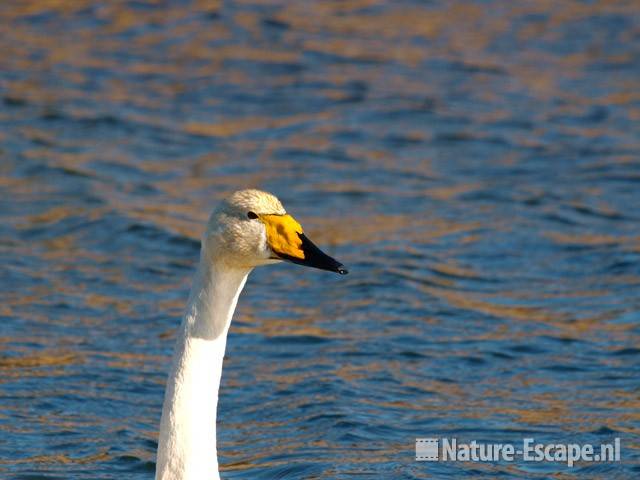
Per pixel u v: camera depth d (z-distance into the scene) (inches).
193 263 640.4
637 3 1320.1
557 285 610.2
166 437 290.2
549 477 390.6
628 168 823.7
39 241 660.7
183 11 1200.8
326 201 749.9
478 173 813.9
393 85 1032.8
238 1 1243.2
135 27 1149.7
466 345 524.7
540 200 751.1
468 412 450.3
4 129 866.8
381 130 915.4
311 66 1076.5
